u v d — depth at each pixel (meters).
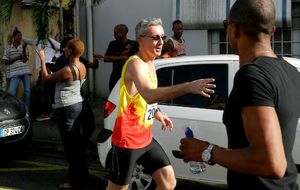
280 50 10.67
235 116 2.21
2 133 7.30
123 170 4.40
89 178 6.53
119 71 8.63
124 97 4.29
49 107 10.12
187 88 3.42
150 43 4.20
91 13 11.87
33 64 10.96
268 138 2.04
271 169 2.03
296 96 2.27
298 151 4.84
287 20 10.27
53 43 9.75
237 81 2.19
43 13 9.68
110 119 5.79
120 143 4.37
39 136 8.94
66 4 10.34
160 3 11.33
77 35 11.58
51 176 6.96
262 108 2.09
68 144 6.11
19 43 10.16
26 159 7.93
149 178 5.43
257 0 2.26
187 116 5.38
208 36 10.98
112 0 11.76
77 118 6.00
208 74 5.48
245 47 2.32
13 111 7.51
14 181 6.71
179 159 5.41
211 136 5.27
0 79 10.68
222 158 2.21
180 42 9.09
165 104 5.53
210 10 10.76
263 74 2.15
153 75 4.30
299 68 5.11
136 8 11.55
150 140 4.49
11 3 9.84
